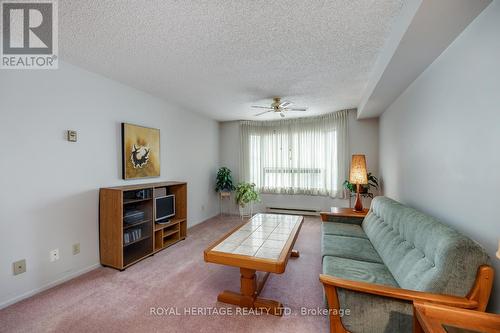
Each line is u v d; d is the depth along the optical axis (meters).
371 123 4.38
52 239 2.23
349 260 2.02
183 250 3.16
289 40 1.94
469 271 1.18
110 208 2.61
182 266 2.66
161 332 1.61
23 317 1.77
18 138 1.99
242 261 1.77
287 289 2.17
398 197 2.97
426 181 2.10
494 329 0.94
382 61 2.16
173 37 1.90
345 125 4.48
